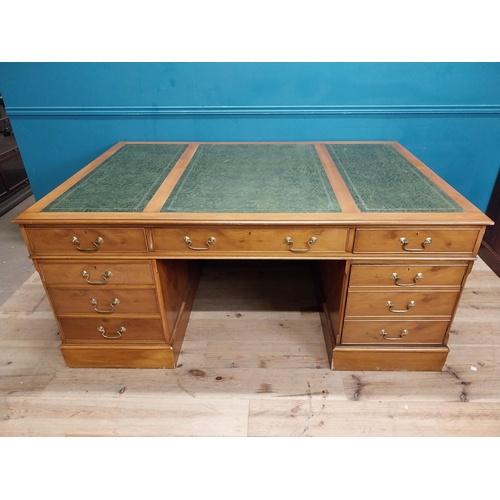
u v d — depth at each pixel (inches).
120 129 82.2
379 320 59.6
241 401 59.1
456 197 56.5
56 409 58.1
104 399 59.6
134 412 57.6
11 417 56.9
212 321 75.7
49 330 73.6
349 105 79.0
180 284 70.0
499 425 55.4
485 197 89.8
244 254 53.9
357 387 61.1
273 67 75.4
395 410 57.4
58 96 78.2
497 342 69.5
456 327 72.8
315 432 54.5
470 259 53.2
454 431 54.6
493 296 81.0
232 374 63.7
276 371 64.3
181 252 53.9
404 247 52.6
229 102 79.0
